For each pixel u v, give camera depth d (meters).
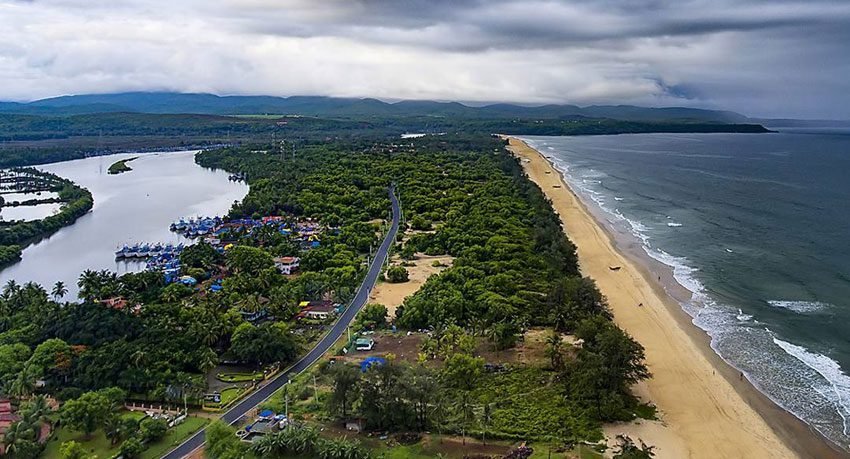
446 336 162.00
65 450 115.56
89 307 178.12
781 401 143.62
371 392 130.62
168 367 148.62
